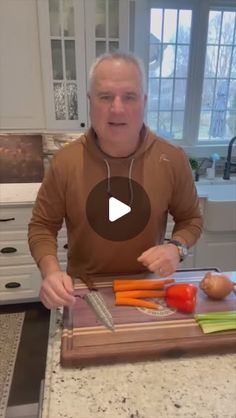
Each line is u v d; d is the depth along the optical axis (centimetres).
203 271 95
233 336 67
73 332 68
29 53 194
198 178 253
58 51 197
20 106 204
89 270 101
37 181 237
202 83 251
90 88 86
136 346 64
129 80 81
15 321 216
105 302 78
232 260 231
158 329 69
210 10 235
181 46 242
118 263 101
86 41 194
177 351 65
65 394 57
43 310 227
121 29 196
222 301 78
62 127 211
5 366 179
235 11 238
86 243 100
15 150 232
